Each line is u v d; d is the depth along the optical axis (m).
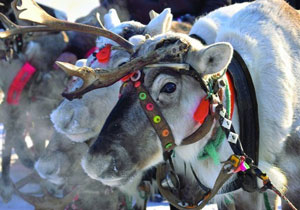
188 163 3.21
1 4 4.96
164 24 3.65
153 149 2.77
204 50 2.74
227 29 3.34
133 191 3.75
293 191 3.20
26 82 4.97
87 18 5.23
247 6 3.44
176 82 2.74
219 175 2.94
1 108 5.14
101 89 3.40
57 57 4.99
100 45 3.64
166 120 2.75
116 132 2.70
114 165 2.68
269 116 3.09
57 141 3.63
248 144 3.03
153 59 2.73
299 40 3.30
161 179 3.31
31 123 5.12
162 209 4.91
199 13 4.91
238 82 3.05
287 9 3.41
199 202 3.27
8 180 5.07
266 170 3.10
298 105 3.17
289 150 3.15
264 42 3.20
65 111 3.38
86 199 3.82
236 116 3.06
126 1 5.19
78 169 3.65
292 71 3.20
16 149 5.25
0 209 4.79
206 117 2.82
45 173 3.61
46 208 3.58
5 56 4.93
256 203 3.53
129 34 3.65
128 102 2.73
